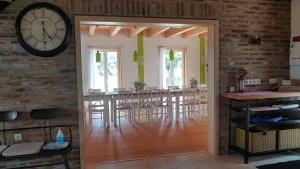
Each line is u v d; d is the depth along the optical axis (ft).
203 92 20.84
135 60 27.66
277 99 12.02
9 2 9.37
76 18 10.28
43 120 10.43
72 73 10.54
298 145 12.26
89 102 18.57
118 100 19.21
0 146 9.44
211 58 12.34
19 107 10.14
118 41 27.12
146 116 20.75
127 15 10.85
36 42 10.01
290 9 13.24
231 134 12.73
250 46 12.69
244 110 11.72
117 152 13.07
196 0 11.68
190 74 29.32
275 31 13.08
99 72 27.25
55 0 10.12
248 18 12.52
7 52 9.85
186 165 11.28
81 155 10.80
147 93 19.54
